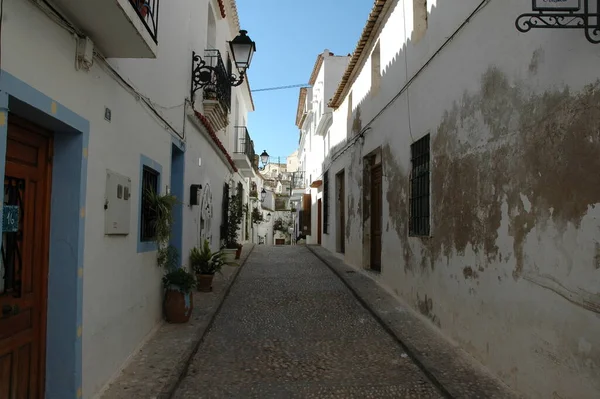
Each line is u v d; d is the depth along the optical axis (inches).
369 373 179.3
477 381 161.9
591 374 113.3
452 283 209.3
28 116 116.9
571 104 122.3
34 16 108.9
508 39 158.2
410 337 217.8
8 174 115.0
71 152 135.1
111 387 156.9
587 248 115.3
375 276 378.0
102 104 152.1
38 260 129.6
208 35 452.1
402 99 299.1
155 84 220.7
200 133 370.6
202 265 333.1
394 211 315.6
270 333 235.6
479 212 181.2
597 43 111.7
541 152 136.9
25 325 123.8
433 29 240.1
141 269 201.0
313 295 334.3
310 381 171.6
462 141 199.6
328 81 730.8
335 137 603.8
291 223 1665.8
